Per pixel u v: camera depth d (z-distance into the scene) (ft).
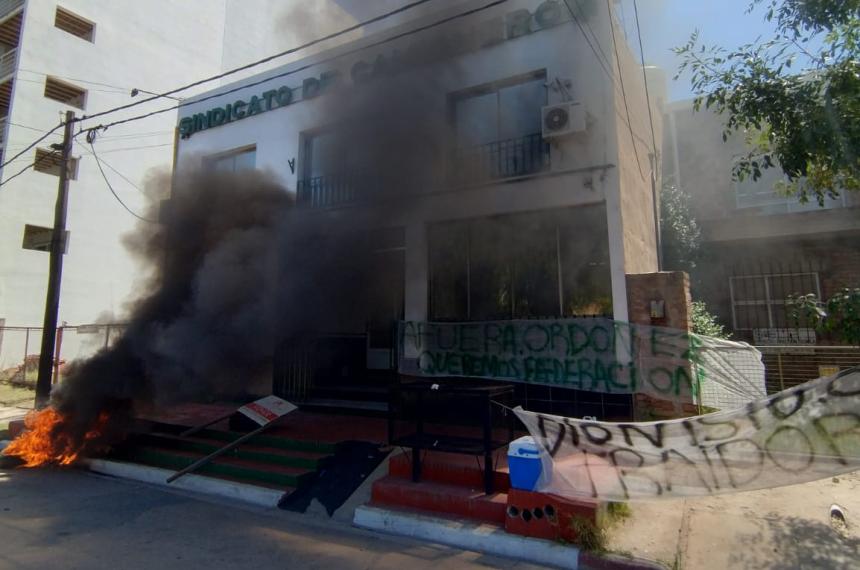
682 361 18.98
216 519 15.80
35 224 55.42
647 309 19.81
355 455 19.13
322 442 19.80
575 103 21.24
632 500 12.78
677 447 12.74
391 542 13.97
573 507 12.87
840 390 11.66
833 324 12.96
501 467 15.93
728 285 32.83
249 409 21.85
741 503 15.39
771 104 14.47
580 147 21.77
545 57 23.20
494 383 22.43
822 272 30.63
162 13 69.62
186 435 22.50
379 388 27.25
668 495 12.59
